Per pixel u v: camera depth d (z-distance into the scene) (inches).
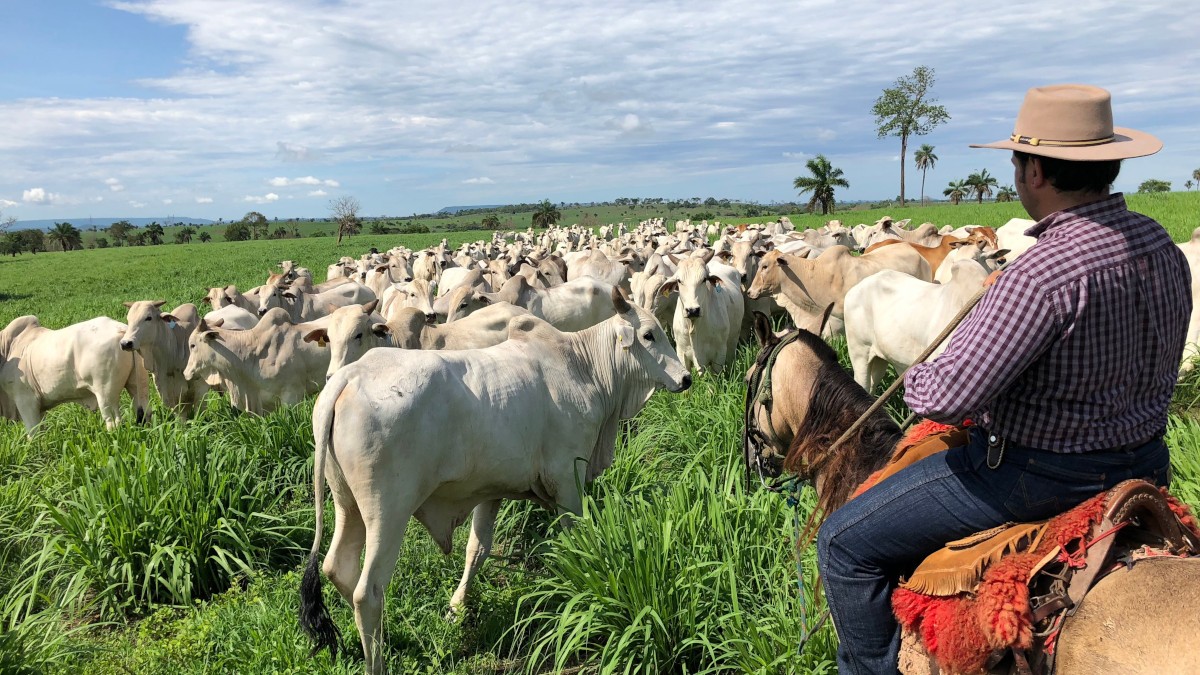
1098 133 89.6
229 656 186.9
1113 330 85.0
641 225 1688.0
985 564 94.0
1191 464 199.9
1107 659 82.4
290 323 380.5
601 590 177.3
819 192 2637.8
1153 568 84.4
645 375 229.9
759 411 140.4
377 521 172.7
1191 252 312.0
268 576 231.6
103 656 195.0
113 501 235.5
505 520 241.8
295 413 306.3
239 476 257.4
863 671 113.6
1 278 1891.0
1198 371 298.8
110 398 386.0
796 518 171.8
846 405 126.6
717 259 587.8
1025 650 89.4
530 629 196.7
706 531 193.8
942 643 95.6
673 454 265.4
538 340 215.0
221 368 367.9
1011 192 3326.8
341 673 176.9
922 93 2347.4
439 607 210.4
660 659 170.4
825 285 422.6
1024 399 90.6
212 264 2110.0
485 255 1085.1
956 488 98.6
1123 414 88.7
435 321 396.8
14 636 184.2
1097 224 87.9
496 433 191.2
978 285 278.1
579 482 213.8
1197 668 75.9
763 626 163.0
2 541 250.1
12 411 406.6
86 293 1400.1
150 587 229.3
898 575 110.5
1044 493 91.8
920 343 298.8
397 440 171.6
